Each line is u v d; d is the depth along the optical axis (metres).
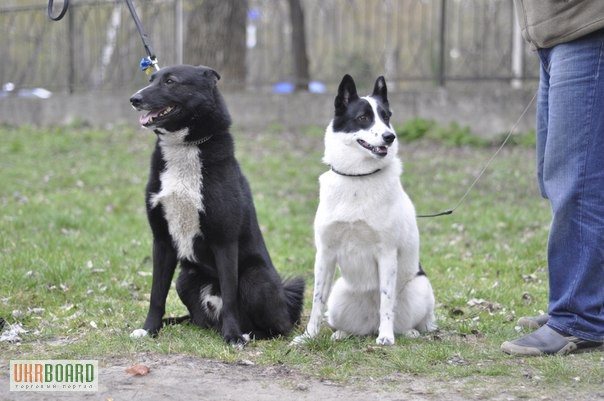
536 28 5.59
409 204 6.55
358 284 6.48
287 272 9.12
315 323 6.36
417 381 5.04
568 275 5.58
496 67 19.33
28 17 23.67
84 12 20.73
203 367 5.29
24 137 17.88
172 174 6.13
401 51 21.66
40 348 5.83
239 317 6.49
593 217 5.46
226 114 6.36
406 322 6.55
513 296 7.91
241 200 6.27
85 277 8.18
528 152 16.27
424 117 18.00
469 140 17.16
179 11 19.91
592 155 5.42
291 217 11.99
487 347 5.97
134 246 9.84
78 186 13.96
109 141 17.55
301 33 20.52
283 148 16.72
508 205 12.41
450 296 7.88
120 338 5.97
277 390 4.82
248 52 21.44
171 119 6.02
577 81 5.40
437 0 20.80
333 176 6.30
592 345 5.64
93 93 19.84
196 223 6.15
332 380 5.06
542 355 5.56
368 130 6.12
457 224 11.44
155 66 6.97
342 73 20.66
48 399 4.60
